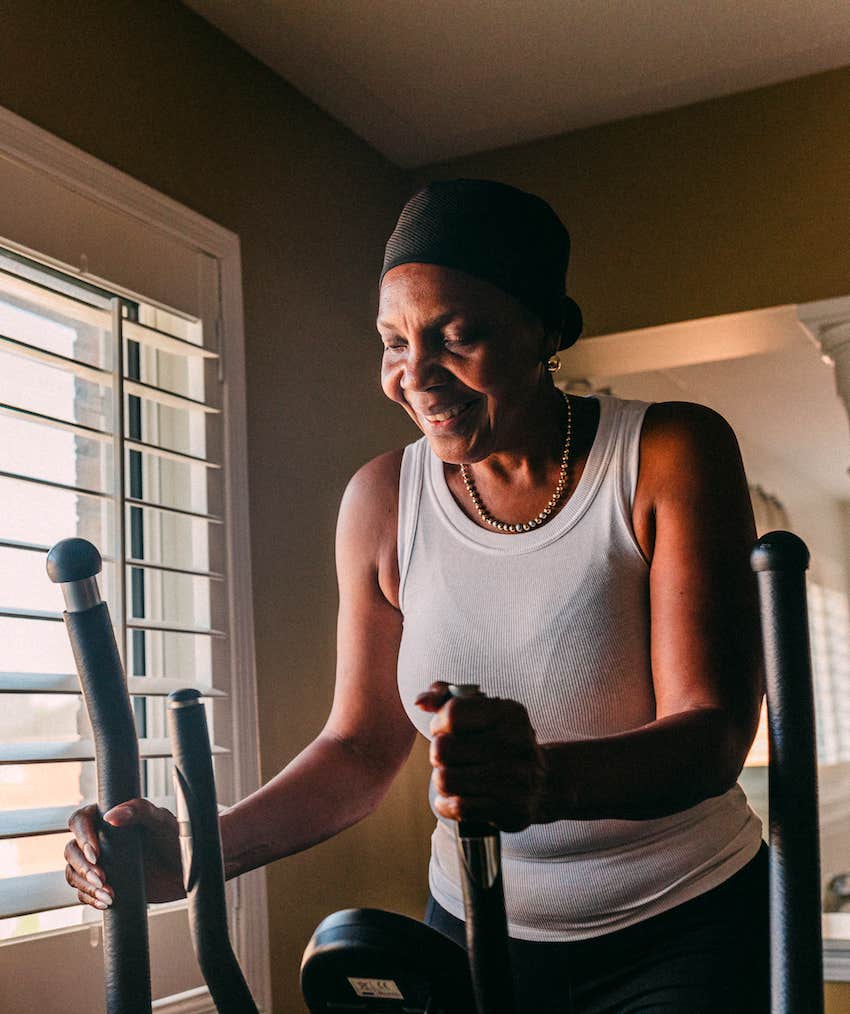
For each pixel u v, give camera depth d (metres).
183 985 1.95
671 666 0.99
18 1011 1.66
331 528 2.57
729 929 1.05
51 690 1.63
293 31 2.45
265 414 2.40
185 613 2.18
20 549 1.59
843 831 5.82
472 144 3.02
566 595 1.08
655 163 2.91
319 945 0.73
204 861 0.78
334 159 2.80
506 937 0.62
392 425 2.88
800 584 0.72
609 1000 1.08
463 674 1.13
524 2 2.39
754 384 4.96
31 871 1.79
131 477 2.21
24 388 1.91
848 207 2.72
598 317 2.92
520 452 1.10
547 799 0.70
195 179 2.29
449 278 0.95
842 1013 2.54
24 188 1.85
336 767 1.22
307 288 2.61
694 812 1.10
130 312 2.17
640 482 1.07
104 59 2.09
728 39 2.59
